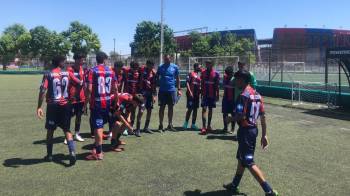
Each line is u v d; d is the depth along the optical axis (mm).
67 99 7078
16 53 62031
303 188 5898
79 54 8781
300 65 23547
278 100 17812
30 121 11742
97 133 7336
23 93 21453
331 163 7254
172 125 11109
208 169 6793
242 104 5277
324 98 16125
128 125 8109
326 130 10484
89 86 7266
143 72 9836
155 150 8141
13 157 7480
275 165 7090
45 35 60875
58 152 7887
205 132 9953
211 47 56312
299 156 7730
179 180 6203
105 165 7008
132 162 7215
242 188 5852
